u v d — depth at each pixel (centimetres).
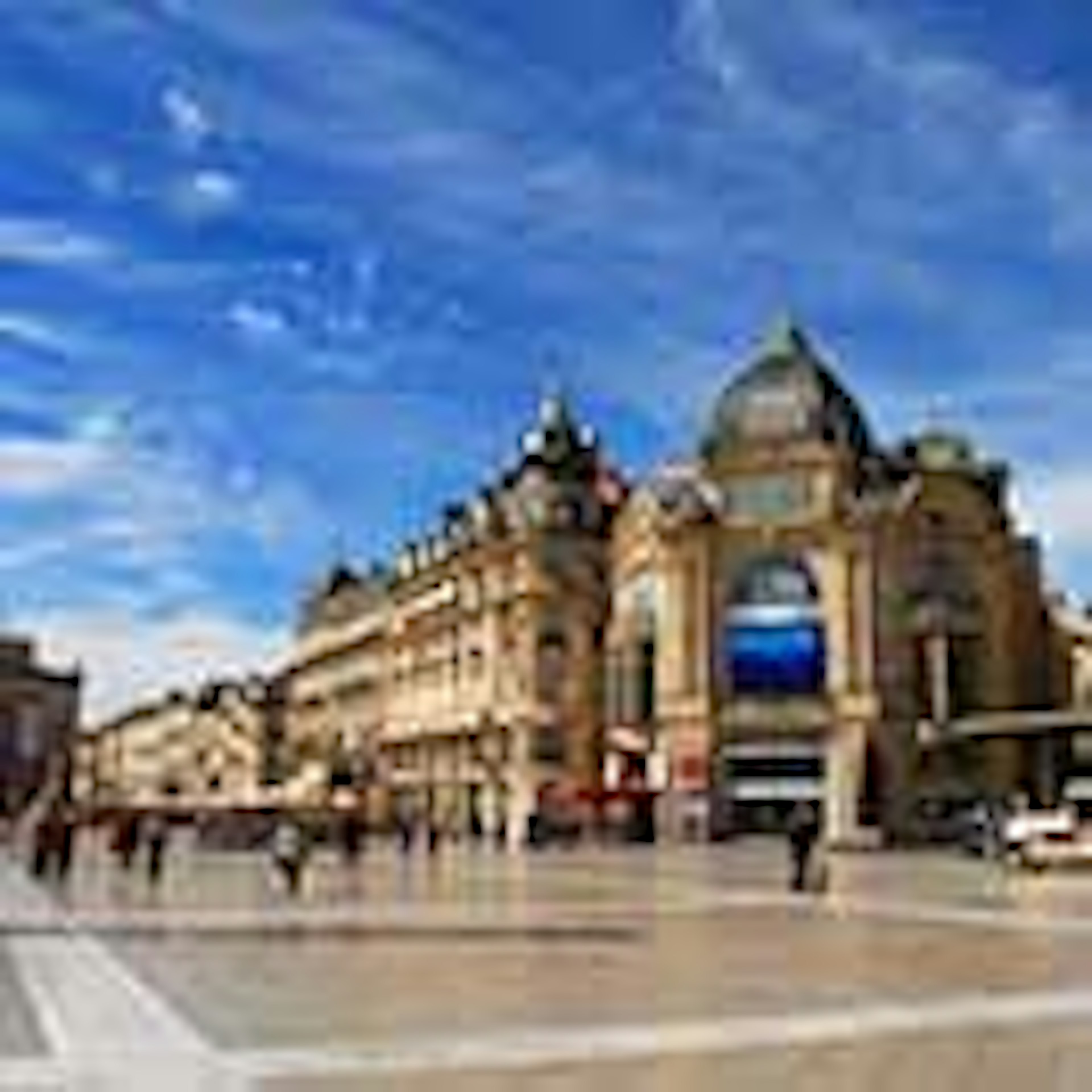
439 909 4100
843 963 2667
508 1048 1680
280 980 2355
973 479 9912
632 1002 2091
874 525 9644
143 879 5844
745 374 10238
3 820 15850
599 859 8119
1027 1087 1439
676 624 9900
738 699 9750
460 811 11756
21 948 2908
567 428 11731
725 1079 1480
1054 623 10594
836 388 10225
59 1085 1451
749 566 9850
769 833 9581
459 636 12119
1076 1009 2044
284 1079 1485
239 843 9975
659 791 9838
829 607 9662
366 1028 1838
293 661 17525
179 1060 1597
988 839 7919
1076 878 6025
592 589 11169
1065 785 9506
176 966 2559
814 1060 1609
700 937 3234
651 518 10231
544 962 2653
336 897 4622
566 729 10944
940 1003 2108
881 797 9419
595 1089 1423
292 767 16400
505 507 11738
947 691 9594
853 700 9531
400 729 13188
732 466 9988
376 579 15125
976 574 9838
